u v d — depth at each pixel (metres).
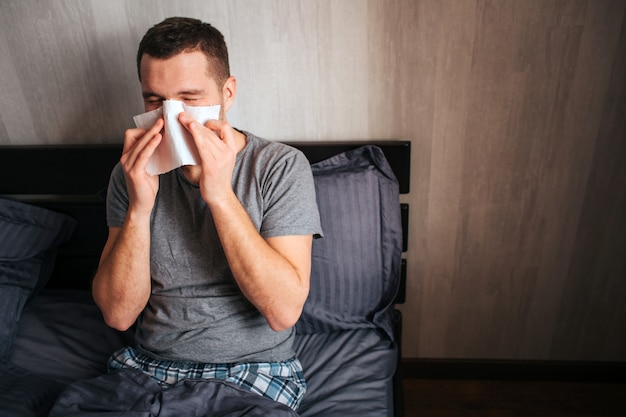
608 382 1.65
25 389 1.08
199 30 0.96
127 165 0.93
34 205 1.44
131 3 1.28
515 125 1.31
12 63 1.36
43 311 1.39
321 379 1.17
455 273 1.54
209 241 1.03
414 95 1.30
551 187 1.38
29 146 1.42
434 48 1.24
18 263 1.37
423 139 1.35
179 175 1.05
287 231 0.99
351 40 1.26
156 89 0.95
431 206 1.44
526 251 1.48
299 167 1.04
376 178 1.30
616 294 1.51
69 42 1.33
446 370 1.70
